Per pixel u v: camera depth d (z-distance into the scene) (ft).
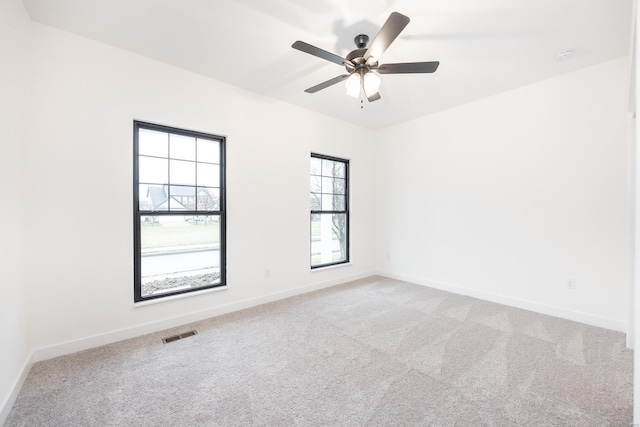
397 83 10.14
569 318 9.48
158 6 6.36
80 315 7.41
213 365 6.74
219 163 10.27
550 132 9.86
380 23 6.95
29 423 4.91
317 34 7.40
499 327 8.86
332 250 14.79
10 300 5.51
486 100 11.45
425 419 4.98
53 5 6.28
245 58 8.57
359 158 15.12
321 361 6.91
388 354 7.24
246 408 5.29
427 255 13.61
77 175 7.34
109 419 5.01
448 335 8.32
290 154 12.07
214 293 9.86
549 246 9.94
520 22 6.89
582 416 5.03
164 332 8.57
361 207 15.28
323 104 12.17
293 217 12.19
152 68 8.55
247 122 10.70
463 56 8.39
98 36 7.45
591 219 9.10
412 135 14.15
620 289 8.61
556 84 9.70
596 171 8.99
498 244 11.19
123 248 8.06
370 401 5.47
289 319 9.56
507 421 4.92
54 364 6.72
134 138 8.44
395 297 11.91
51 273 7.00
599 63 8.86
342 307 10.71
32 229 6.73
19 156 6.08
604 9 6.41
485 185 11.54
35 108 6.79
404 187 14.56
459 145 12.34
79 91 7.39
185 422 4.95
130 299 8.18
